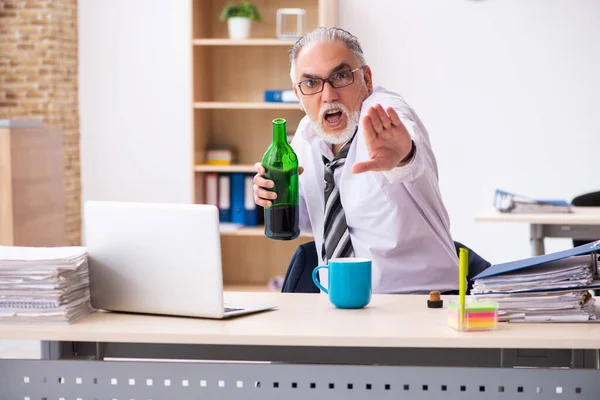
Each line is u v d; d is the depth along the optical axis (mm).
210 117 5969
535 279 2051
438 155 5879
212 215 2057
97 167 6203
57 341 2217
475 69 5805
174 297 2115
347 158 2652
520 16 5738
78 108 6184
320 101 2555
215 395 2020
